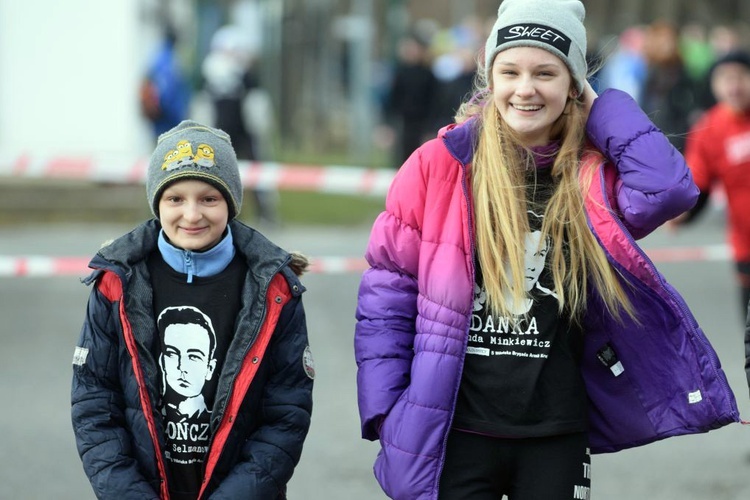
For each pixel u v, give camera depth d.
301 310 9.01
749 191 16.56
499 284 9.03
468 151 9.20
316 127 65.81
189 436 8.74
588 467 9.09
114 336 8.78
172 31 35.28
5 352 20.19
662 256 28.23
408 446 8.98
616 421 9.37
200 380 8.76
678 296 9.00
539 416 8.98
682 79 41.16
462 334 9.01
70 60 36.03
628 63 42.50
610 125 9.17
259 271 8.82
